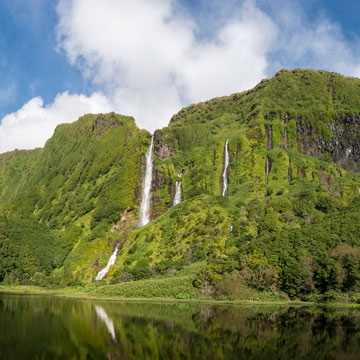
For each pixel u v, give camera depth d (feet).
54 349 150.71
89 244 581.12
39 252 567.59
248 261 336.29
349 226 355.15
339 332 174.91
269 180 634.84
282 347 148.05
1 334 177.99
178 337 168.66
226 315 230.07
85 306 288.92
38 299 357.82
